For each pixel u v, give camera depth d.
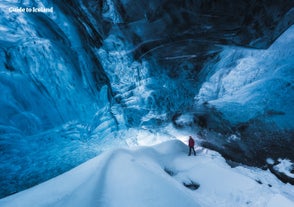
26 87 5.85
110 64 8.57
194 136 15.23
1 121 5.33
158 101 11.45
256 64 8.66
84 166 5.44
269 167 10.05
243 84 9.73
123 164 4.96
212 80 10.18
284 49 7.58
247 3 5.35
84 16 6.35
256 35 6.51
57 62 6.50
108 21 6.33
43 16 5.65
